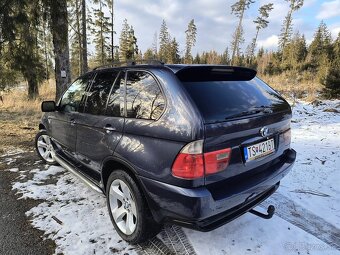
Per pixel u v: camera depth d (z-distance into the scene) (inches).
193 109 88.3
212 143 87.0
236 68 117.0
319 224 127.3
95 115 128.9
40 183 170.2
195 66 102.3
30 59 520.1
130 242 110.7
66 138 159.5
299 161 203.6
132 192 104.7
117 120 112.8
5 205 143.8
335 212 137.7
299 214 135.3
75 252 107.7
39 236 118.0
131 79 114.9
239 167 96.1
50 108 166.4
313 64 1382.9
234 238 115.3
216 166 88.6
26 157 221.0
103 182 125.6
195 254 105.9
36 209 139.3
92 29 1227.2
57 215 133.4
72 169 156.3
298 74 1061.1
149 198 97.9
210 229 92.1
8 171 190.4
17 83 579.2
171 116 92.0
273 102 119.7
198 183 86.6
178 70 99.1
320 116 372.5
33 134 304.5
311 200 149.5
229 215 98.2
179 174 87.7
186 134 86.0
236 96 105.1
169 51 2440.9
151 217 103.7
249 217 130.6
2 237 117.3
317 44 1807.3
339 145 237.5
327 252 108.5
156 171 93.9
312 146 237.6
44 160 203.3
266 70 1748.3
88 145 133.6
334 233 121.0
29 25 410.9
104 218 130.7
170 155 89.9
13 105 519.8
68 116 154.8
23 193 156.9
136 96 108.7
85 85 147.9
